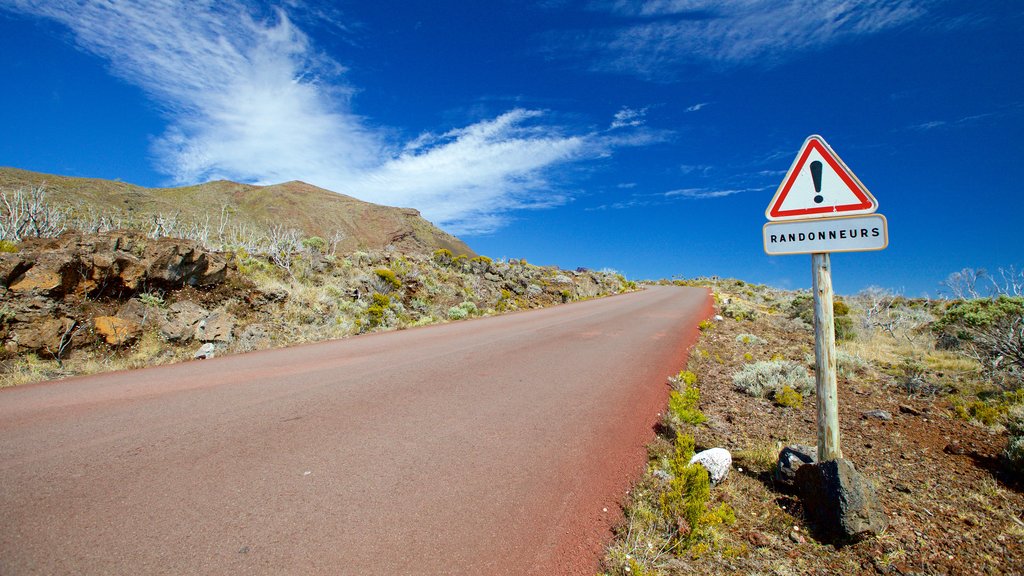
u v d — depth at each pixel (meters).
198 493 3.47
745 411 6.34
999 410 6.30
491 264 28.50
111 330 9.11
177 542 2.84
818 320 3.76
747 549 3.19
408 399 6.19
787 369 8.03
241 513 3.21
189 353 9.41
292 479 3.76
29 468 3.84
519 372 8.05
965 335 10.00
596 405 6.23
